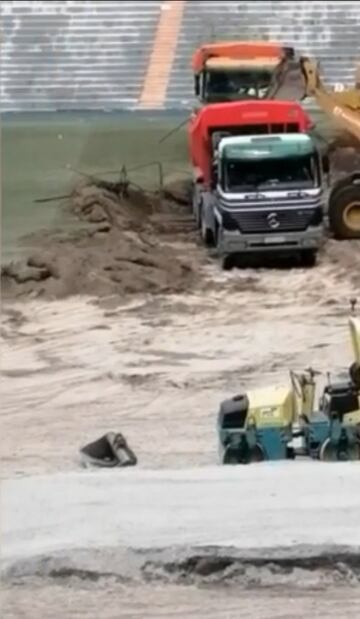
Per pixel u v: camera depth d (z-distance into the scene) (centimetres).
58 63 18475
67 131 16638
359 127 11650
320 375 7194
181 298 9238
